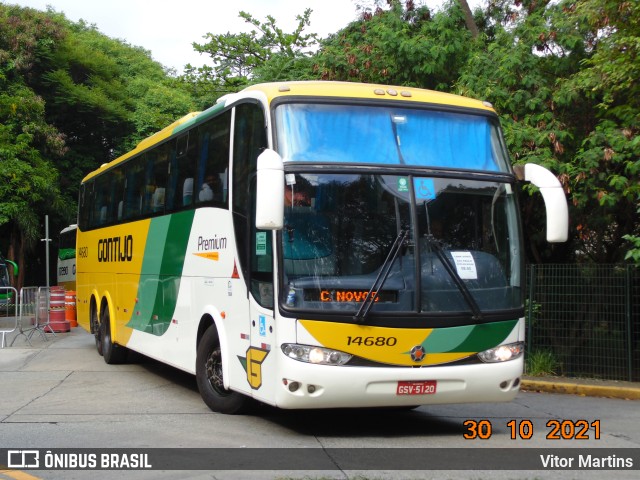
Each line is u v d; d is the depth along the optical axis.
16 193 32.03
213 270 9.48
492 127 8.80
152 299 11.98
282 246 7.61
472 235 8.18
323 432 8.52
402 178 8.04
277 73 20.92
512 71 14.84
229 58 31.09
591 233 16.50
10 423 8.87
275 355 7.62
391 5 18.34
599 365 13.57
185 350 10.45
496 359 8.05
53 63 37.72
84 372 13.47
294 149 7.93
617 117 14.12
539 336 14.07
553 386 12.71
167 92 43.50
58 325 20.80
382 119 8.32
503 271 8.27
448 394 7.82
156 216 11.94
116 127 40.28
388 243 7.82
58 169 37.38
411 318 7.69
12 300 27.27
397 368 7.62
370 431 8.66
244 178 8.68
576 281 13.88
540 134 14.05
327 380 7.44
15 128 33.62
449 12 17.19
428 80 17.14
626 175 13.98
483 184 8.37
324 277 7.61
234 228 8.87
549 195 8.25
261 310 7.98
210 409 9.78
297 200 7.73
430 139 8.41
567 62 15.35
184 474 6.57
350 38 18.62
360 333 7.56
